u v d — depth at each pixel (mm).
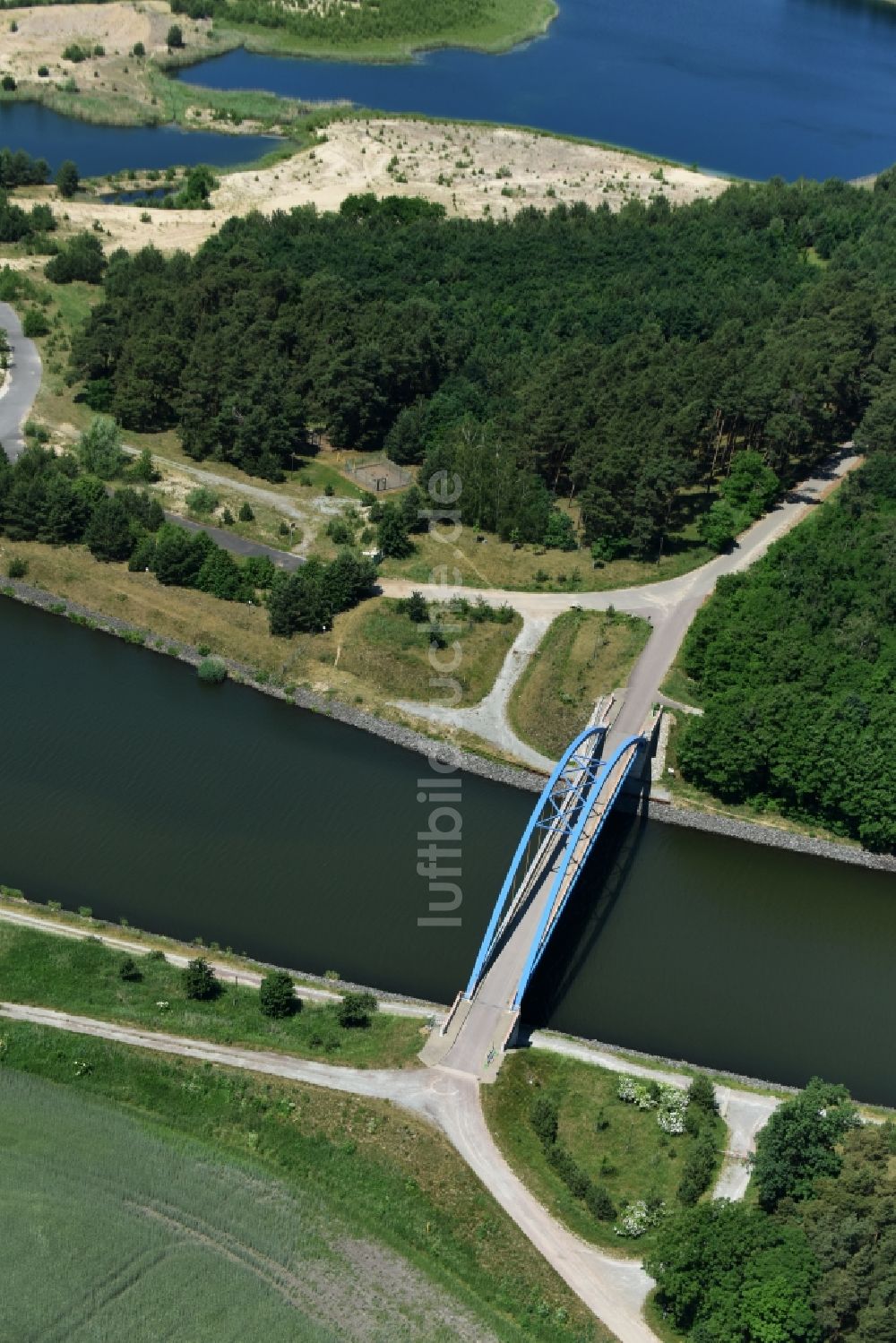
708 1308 151125
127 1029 188000
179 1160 173125
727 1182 171250
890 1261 148375
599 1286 159250
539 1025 198625
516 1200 167875
